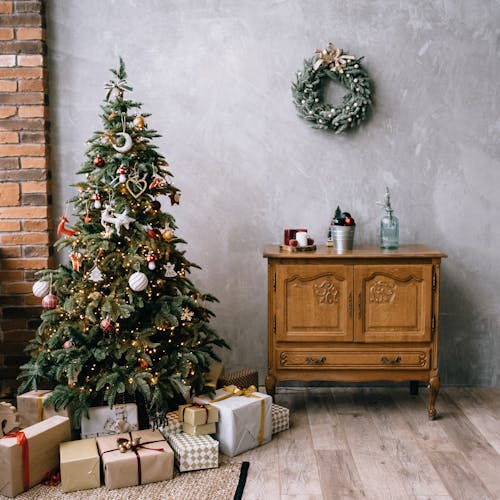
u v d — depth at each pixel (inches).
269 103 149.8
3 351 148.3
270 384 133.6
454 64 148.2
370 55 148.3
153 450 106.0
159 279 123.6
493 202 150.9
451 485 103.9
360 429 127.6
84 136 150.3
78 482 102.5
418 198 151.3
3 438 103.1
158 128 150.8
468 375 154.6
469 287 152.9
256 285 153.9
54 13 147.5
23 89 144.4
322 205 151.9
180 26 148.6
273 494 101.2
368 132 149.9
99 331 120.6
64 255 153.3
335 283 131.3
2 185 145.9
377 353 132.3
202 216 152.7
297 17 147.9
